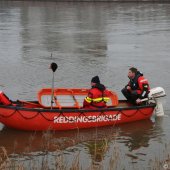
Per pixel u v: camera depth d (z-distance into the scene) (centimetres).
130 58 2462
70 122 1217
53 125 1207
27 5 7038
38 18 4969
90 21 4588
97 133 1213
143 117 1327
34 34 3547
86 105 1246
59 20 4719
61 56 2525
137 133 1220
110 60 2398
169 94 1639
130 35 3453
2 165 955
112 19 4750
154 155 1053
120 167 980
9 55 2561
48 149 1095
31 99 1571
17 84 1814
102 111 1243
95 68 2170
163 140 1167
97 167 973
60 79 1919
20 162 1002
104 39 3247
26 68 2164
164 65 2258
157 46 2900
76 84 1828
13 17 5059
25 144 1127
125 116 1284
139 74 1344
